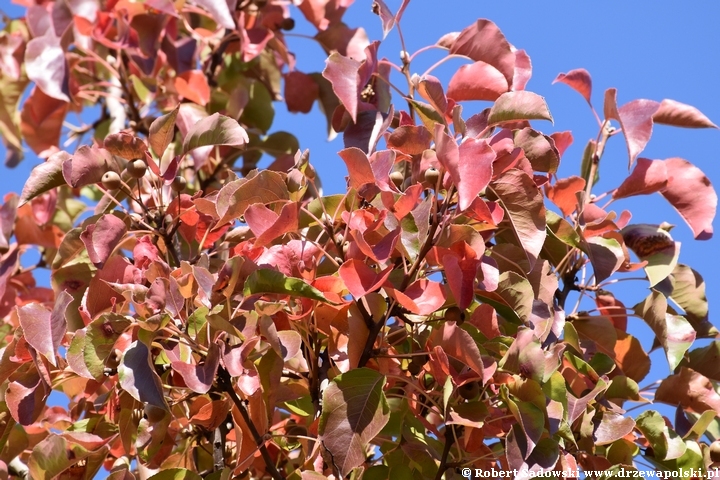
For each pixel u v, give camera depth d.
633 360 1.22
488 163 1.02
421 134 1.09
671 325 1.19
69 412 1.24
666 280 1.24
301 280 1.04
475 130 1.10
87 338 1.04
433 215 1.04
